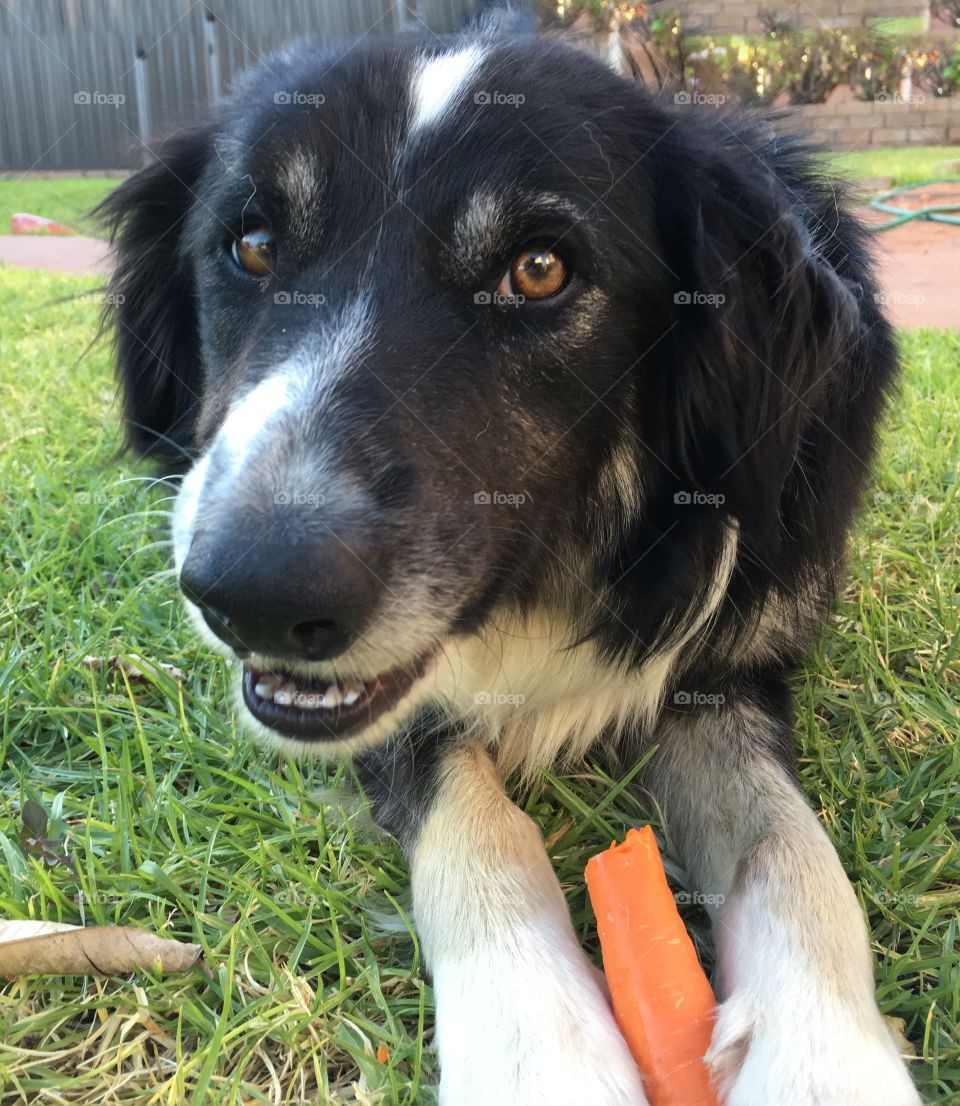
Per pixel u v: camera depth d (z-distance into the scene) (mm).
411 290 231
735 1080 179
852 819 253
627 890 195
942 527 393
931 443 456
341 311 228
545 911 208
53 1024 201
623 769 285
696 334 258
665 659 274
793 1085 174
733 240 260
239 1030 195
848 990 189
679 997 187
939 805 258
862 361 297
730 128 290
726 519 269
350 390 213
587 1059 179
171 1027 203
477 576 229
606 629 277
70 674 314
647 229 256
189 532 211
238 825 253
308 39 301
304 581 188
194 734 292
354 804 260
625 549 274
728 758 254
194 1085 191
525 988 189
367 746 234
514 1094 175
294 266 243
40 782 272
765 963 194
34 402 533
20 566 377
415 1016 207
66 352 629
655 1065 182
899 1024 201
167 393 338
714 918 222
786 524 285
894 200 1029
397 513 206
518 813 231
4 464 443
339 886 236
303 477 199
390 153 236
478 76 242
